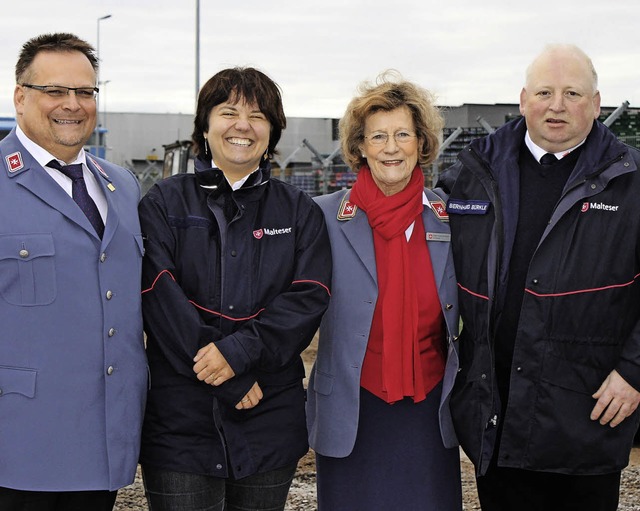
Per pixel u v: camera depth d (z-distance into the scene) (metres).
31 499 2.97
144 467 3.20
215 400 3.11
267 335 3.10
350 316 3.46
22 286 2.89
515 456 3.38
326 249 3.36
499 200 3.44
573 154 3.46
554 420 3.30
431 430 3.51
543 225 3.42
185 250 3.16
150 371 3.19
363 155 3.56
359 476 3.51
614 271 3.26
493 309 3.41
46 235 2.92
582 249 3.27
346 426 3.45
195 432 3.11
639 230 3.24
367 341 3.45
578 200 3.27
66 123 3.00
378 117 3.44
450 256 3.53
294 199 3.33
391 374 3.41
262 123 3.24
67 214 2.96
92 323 2.98
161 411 3.13
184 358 3.05
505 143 3.54
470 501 4.81
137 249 3.13
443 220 3.56
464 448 3.47
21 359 2.91
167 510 3.13
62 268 2.94
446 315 3.49
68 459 2.96
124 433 3.05
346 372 3.46
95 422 3.00
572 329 3.28
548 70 3.39
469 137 12.75
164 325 3.07
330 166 13.98
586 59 3.42
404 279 3.45
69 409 2.96
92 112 3.09
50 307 2.92
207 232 3.17
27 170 2.97
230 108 3.20
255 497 3.23
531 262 3.33
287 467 3.26
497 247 3.40
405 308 3.44
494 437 3.42
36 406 2.92
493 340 3.42
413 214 3.47
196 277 3.15
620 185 3.28
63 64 2.98
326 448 3.49
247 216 3.21
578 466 3.32
